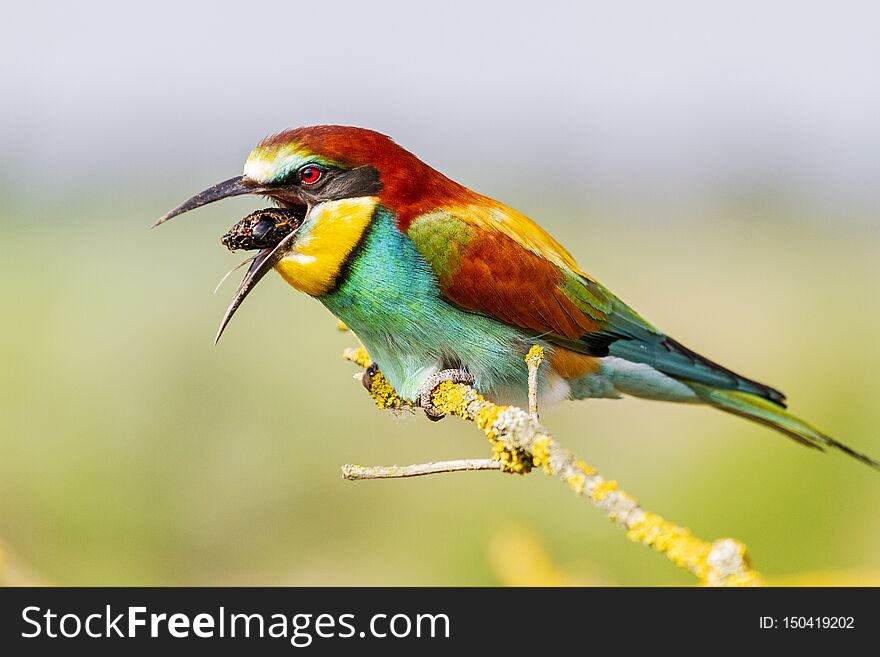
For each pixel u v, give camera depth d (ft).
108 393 38.65
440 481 37.68
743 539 31.89
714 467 33.19
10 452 37.47
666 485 34.35
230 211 61.11
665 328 49.47
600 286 24.25
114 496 37.50
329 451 38.99
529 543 13.37
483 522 35.53
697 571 12.01
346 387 40.22
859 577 10.30
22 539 36.91
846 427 34.50
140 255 49.90
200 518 37.93
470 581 34.78
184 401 38.93
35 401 38.27
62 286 43.42
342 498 38.52
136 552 37.50
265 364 40.11
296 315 42.98
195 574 37.76
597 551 32.86
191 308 42.24
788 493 32.07
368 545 37.50
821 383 36.45
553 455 14.28
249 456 38.50
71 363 39.22
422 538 36.27
